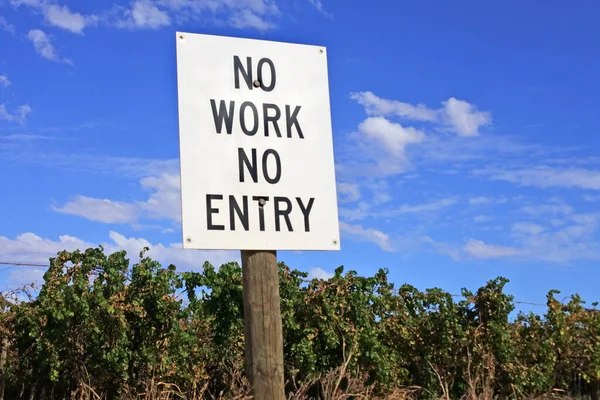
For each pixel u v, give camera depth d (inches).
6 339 271.0
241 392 225.3
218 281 291.6
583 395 326.3
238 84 177.2
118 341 262.4
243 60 179.2
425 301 316.8
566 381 330.6
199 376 274.5
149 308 271.6
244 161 173.2
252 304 170.9
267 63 181.3
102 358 261.6
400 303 315.9
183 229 164.2
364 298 300.5
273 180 174.7
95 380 266.5
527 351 320.5
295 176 177.0
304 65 184.9
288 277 303.3
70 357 268.1
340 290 302.5
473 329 310.2
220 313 293.1
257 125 176.4
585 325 328.5
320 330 294.7
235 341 291.4
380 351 294.7
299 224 175.0
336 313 300.4
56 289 262.7
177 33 174.9
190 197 166.6
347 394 249.8
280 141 177.6
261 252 172.1
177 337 271.9
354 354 289.3
